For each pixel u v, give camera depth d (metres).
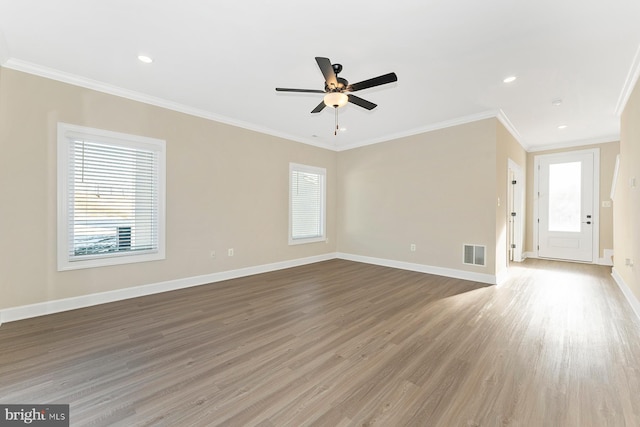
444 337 2.44
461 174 4.39
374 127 4.83
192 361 2.05
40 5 1.99
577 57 2.62
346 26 2.21
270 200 5.02
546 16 2.08
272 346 2.28
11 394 1.67
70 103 3.03
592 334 2.48
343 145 6.14
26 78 2.79
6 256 2.71
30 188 2.82
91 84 3.14
